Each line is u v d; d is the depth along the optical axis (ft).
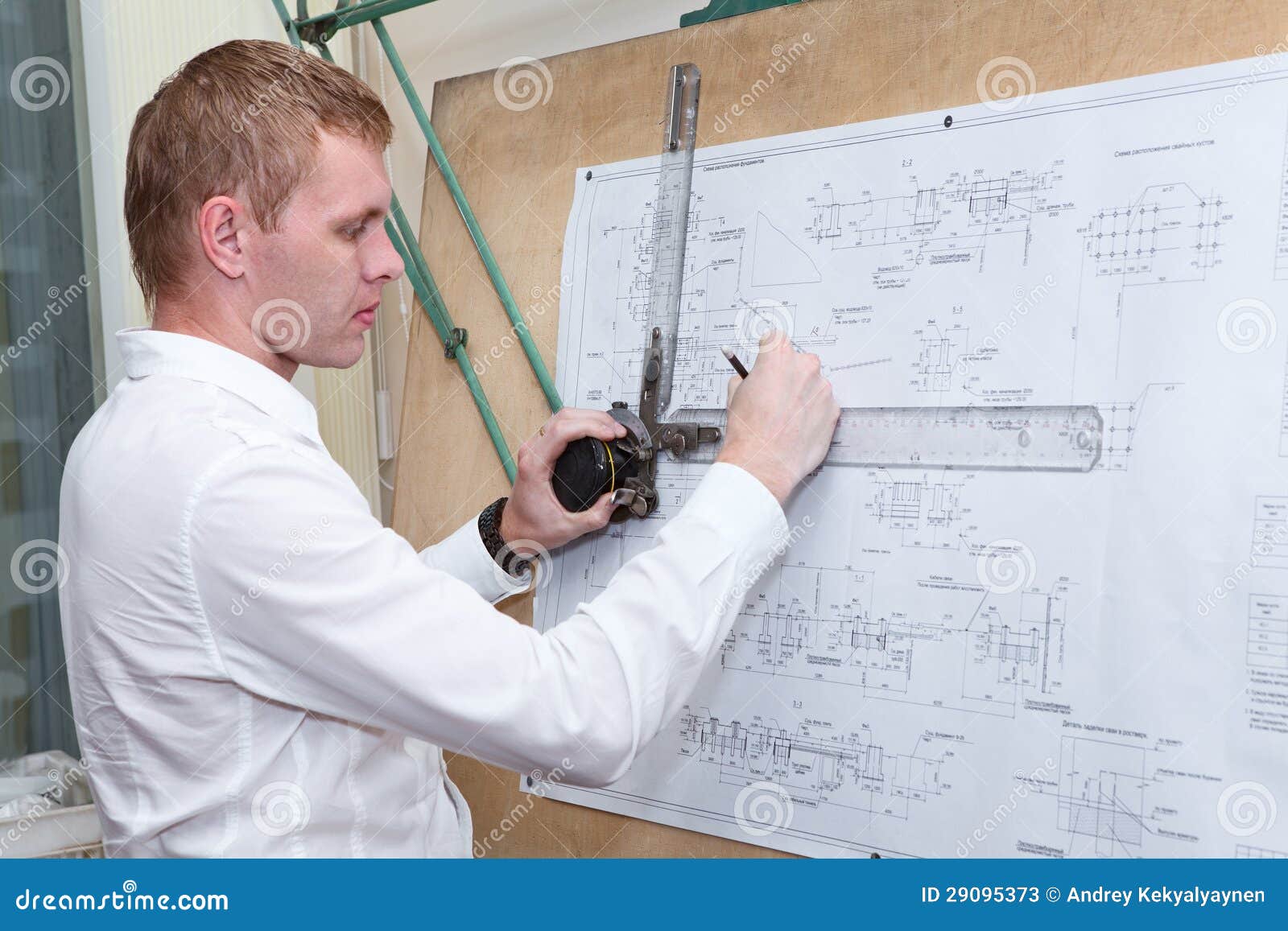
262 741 2.36
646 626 2.41
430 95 4.91
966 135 2.77
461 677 2.21
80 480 2.41
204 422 2.29
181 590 2.21
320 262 2.52
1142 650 2.35
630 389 3.38
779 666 2.91
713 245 3.24
